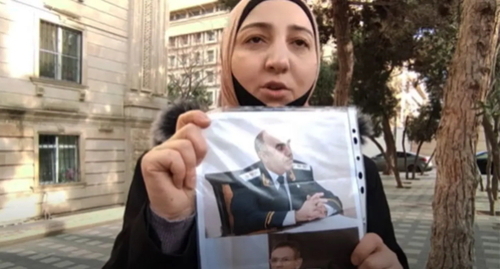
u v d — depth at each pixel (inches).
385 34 395.2
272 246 39.6
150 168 36.2
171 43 1446.9
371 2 331.0
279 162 41.9
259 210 40.0
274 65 46.3
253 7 48.9
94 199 475.8
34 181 406.6
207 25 1448.1
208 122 41.3
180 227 38.0
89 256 294.2
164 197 36.4
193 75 1107.3
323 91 627.2
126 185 517.0
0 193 377.1
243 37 48.6
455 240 165.5
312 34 50.8
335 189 42.1
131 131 518.6
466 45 165.9
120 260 41.6
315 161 42.8
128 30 518.3
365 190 44.1
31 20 400.8
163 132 47.4
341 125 44.6
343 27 317.4
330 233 40.7
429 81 585.3
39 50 411.8
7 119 383.9
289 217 40.3
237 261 39.0
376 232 47.1
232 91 50.1
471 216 167.3
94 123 475.8
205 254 38.5
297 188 41.4
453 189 166.9
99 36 479.2
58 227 372.8
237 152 41.5
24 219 396.8
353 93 620.7
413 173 898.1
